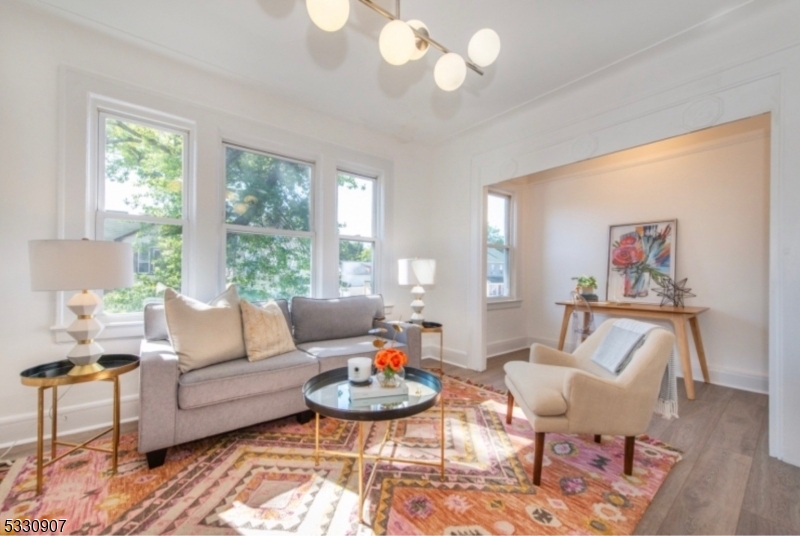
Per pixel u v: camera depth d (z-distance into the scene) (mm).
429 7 1979
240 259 2895
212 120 2701
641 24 2104
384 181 3820
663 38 2225
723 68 2135
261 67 2615
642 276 3713
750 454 1958
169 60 2516
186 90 2590
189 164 2641
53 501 1525
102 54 2268
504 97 2975
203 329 2105
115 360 1896
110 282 1777
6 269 1992
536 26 2127
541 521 1435
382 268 3826
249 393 2039
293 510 1491
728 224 3211
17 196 2018
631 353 1907
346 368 2137
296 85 2848
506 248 4711
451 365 3863
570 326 4371
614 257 3949
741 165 3146
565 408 1685
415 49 1594
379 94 2973
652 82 2436
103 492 1590
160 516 1444
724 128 3223
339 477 1727
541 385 1846
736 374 3133
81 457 1875
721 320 3230
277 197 3121
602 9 1989
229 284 2826
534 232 4785
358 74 2699
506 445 2057
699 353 3236
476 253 3697
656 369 1742
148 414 1754
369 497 1574
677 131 2324
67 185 2141
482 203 3674
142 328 2377
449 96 2979
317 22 1354
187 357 2002
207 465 1820
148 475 1726
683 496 1597
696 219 3391
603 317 4047
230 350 2189
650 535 1362
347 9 1330
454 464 1849
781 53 1935
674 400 1924
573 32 2176
